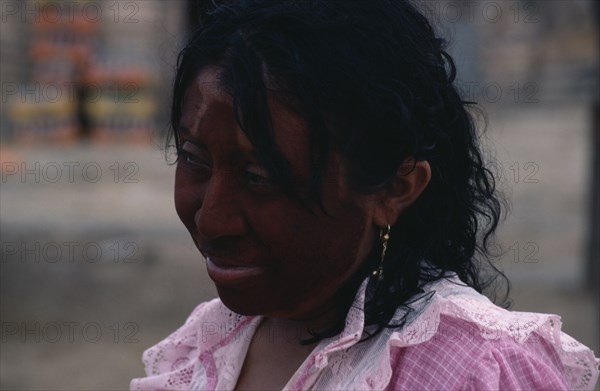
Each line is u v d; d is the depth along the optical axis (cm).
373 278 124
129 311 707
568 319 648
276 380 136
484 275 164
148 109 1812
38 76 1836
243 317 147
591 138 732
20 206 1130
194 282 782
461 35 1841
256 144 108
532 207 1080
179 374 158
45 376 571
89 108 1816
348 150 111
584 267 729
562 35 2158
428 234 127
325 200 111
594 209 732
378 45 112
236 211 113
